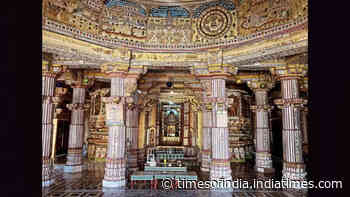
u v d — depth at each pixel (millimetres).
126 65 11352
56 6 9477
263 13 10016
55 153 20438
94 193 9781
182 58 11672
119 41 11242
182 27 11805
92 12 10578
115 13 11227
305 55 11203
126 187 10750
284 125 11734
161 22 11852
